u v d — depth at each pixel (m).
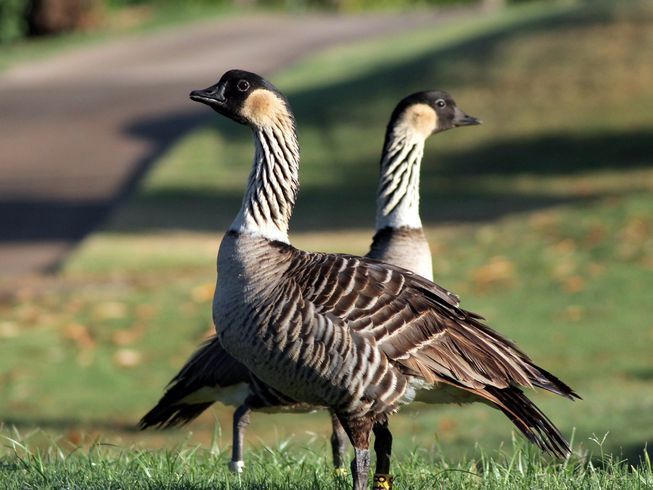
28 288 18.73
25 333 16.50
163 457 7.89
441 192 26.73
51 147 32.34
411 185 8.60
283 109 6.61
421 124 8.80
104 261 20.27
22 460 7.60
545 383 6.51
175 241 22.03
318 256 6.34
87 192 26.94
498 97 33.59
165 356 15.59
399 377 6.17
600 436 10.39
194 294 18.25
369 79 36.84
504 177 28.06
